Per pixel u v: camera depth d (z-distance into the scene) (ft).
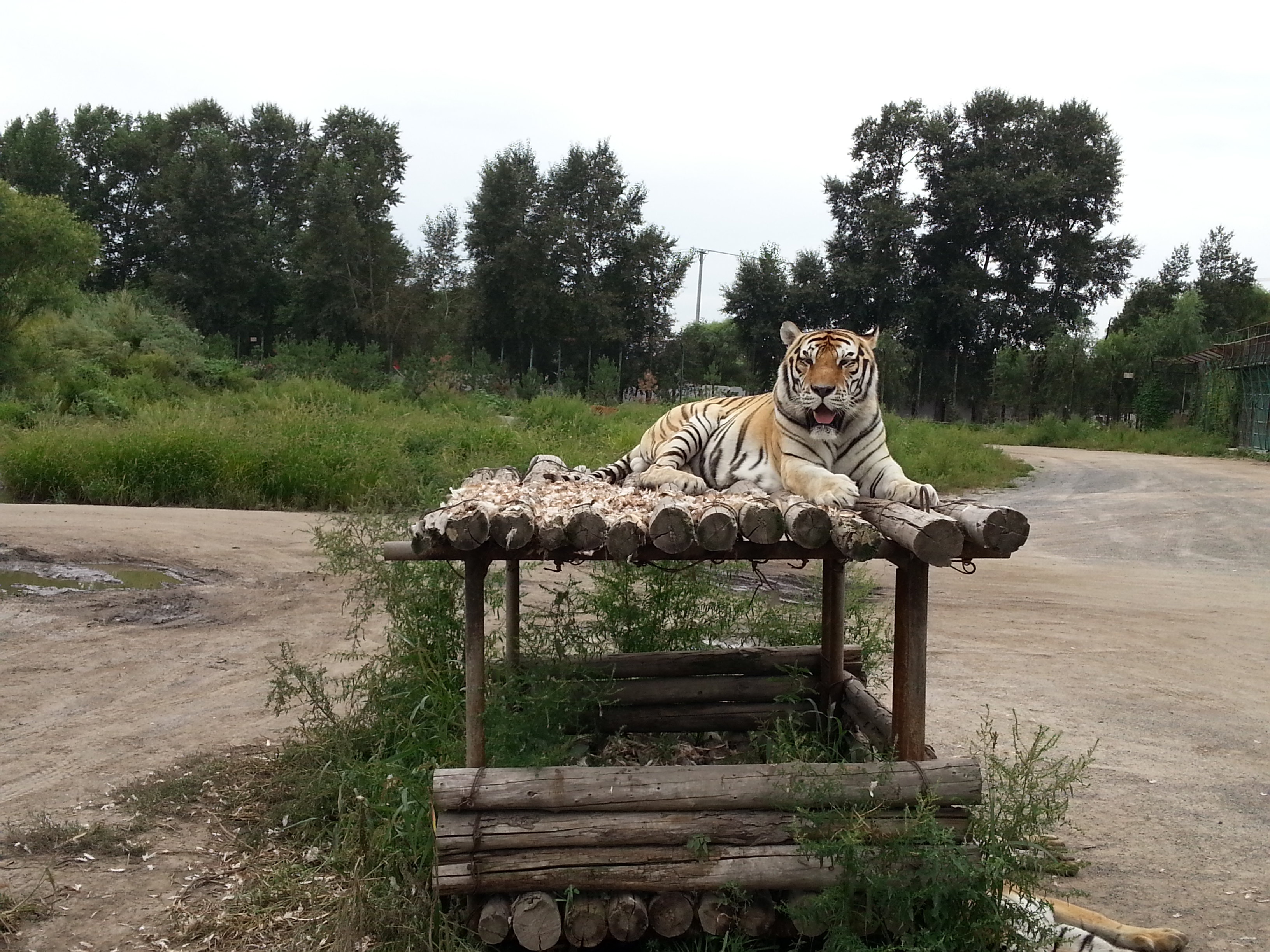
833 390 15.80
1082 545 46.60
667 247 147.54
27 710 22.35
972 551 12.68
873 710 16.47
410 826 14.46
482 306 142.31
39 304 90.02
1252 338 99.86
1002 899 12.57
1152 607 34.06
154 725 21.71
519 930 12.55
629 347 150.51
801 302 138.41
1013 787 13.46
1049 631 30.81
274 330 159.12
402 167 167.84
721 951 12.80
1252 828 17.48
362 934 13.35
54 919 14.25
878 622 21.20
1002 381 137.49
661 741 17.85
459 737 16.30
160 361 100.63
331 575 34.88
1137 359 131.03
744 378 147.74
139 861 15.99
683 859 12.66
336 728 18.97
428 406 92.63
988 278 140.15
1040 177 136.05
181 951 13.48
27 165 169.99
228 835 16.90
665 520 12.01
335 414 71.72
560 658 17.70
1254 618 32.68
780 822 12.82
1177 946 13.29
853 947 12.05
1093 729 22.21
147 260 175.11
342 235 135.44
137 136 177.17
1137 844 16.89
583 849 12.64
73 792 18.35
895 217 133.59
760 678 18.30
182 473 50.06
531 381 124.16
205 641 27.71
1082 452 102.17
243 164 174.81
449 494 16.47
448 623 18.81
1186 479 70.49
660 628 20.39
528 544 12.69
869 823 12.52
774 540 12.33
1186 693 24.86
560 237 140.05
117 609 30.37
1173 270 164.86
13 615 29.22
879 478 16.31
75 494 50.31
